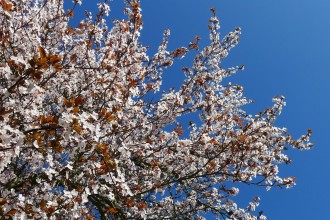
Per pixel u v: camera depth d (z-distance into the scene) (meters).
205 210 7.25
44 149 3.22
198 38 6.56
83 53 6.72
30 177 4.54
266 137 6.65
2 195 3.47
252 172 6.98
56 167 4.34
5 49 4.20
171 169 6.94
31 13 6.05
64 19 6.53
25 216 3.16
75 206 3.94
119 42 6.21
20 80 2.81
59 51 6.64
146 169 6.76
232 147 6.29
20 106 3.31
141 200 6.55
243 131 6.32
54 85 5.83
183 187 7.50
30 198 4.57
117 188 4.60
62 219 4.55
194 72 7.45
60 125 2.87
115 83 5.18
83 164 4.06
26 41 5.30
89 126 2.97
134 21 5.89
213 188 7.84
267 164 7.14
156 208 7.29
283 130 7.27
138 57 6.66
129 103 4.89
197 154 6.84
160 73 7.28
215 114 6.99
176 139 6.39
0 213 2.89
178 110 6.53
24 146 3.14
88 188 3.89
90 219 4.29
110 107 5.02
